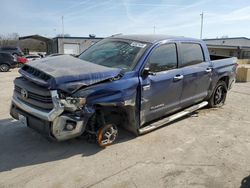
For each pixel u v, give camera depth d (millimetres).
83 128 3572
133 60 4172
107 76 3674
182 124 5266
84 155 3789
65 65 3764
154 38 4664
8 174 3258
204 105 5938
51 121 3346
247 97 8266
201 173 3420
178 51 4859
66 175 3273
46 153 3818
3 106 6215
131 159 3725
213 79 5926
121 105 3830
